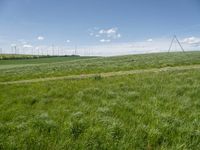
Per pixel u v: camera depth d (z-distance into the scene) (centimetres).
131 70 2756
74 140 603
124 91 1250
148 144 568
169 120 708
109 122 700
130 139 589
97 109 870
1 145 589
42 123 727
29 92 1488
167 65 3028
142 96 1088
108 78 1906
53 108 979
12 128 716
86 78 2052
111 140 584
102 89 1327
